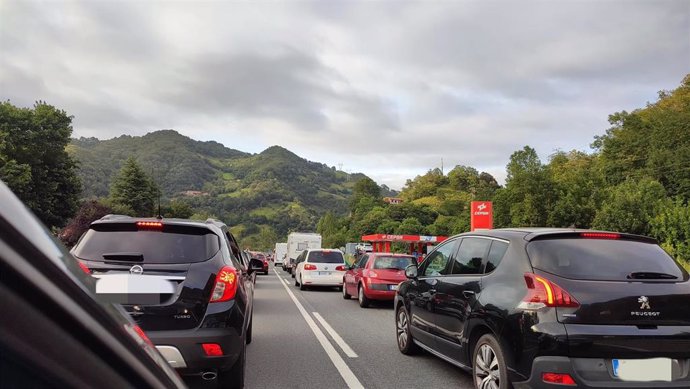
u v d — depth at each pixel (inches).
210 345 186.7
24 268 34.1
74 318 37.7
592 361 171.8
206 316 189.9
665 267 193.3
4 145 1280.8
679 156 1775.3
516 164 1692.9
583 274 184.9
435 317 257.1
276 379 254.8
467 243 251.4
